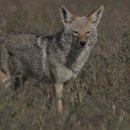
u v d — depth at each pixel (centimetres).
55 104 1350
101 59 1509
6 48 1490
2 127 1047
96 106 1184
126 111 1314
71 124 1097
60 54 1415
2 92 1182
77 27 1407
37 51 1452
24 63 1481
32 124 1108
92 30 1420
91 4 3133
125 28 1527
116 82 1445
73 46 1413
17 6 2794
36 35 1479
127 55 1486
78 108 1251
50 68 1438
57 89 1443
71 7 2889
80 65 1443
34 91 1353
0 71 1503
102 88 1435
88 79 1462
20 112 1109
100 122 1110
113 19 2359
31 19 2355
